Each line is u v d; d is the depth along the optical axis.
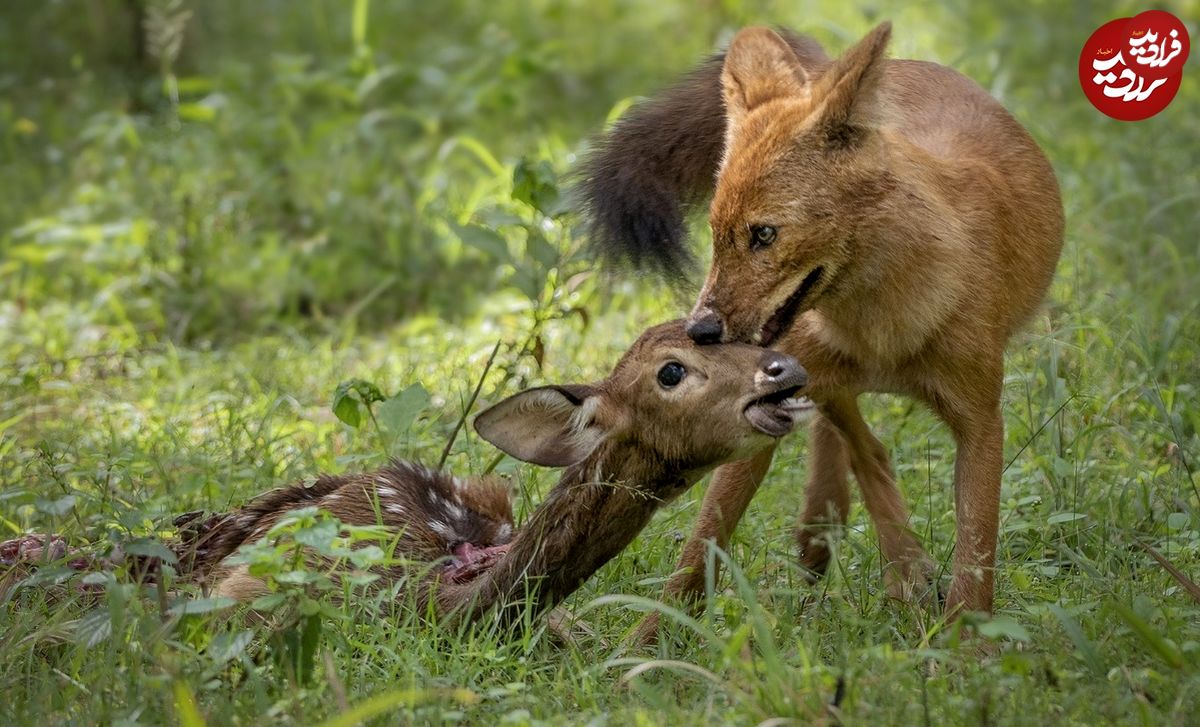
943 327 9.29
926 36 20.83
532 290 12.10
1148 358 11.76
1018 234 9.98
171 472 12.01
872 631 8.95
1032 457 11.27
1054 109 19.02
